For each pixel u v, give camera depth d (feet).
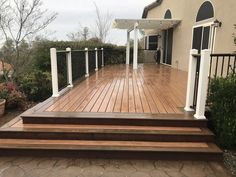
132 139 11.55
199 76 11.96
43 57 30.35
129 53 46.98
